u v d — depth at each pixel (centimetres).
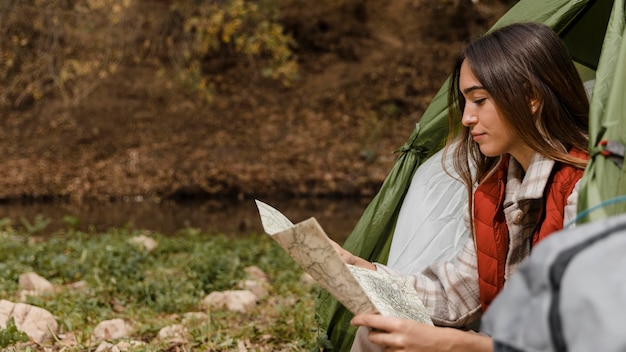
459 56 264
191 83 1678
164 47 1827
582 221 208
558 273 129
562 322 126
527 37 244
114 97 1723
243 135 1653
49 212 1301
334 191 1501
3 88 1742
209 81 1808
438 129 348
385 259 357
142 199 1452
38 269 670
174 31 1823
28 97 1723
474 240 275
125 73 1773
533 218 258
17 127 1653
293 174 1523
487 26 1939
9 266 641
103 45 1789
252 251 800
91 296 557
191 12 1794
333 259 221
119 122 1672
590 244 130
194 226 1188
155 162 1545
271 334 456
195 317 474
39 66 1759
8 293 559
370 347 255
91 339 446
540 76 242
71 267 663
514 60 241
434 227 333
